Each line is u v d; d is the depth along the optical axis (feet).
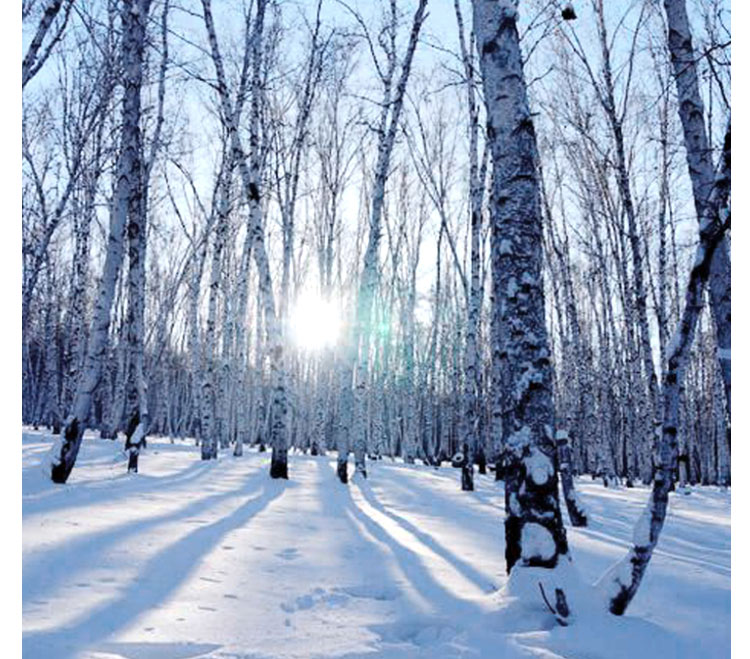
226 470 44.01
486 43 15.56
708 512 38.01
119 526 17.25
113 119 61.31
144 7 31.09
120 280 79.51
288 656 9.44
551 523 12.90
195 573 13.56
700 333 99.19
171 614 10.89
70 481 27.81
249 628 10.59
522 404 13.69
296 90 62.13
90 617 10.25
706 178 20.43
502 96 15.16
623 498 44.57
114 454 48.70
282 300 60.49
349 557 16.65
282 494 31.12
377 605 12.46
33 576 11.98
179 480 34.01
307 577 14.24
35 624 9.69
